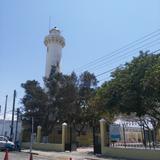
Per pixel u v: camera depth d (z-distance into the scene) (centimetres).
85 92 4381
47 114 4350
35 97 4428
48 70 5825
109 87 2508
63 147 3462
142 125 2812
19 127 5378
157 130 3156
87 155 2783
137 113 2409
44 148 3841
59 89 4350
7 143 3359
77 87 4462
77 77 4534
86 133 4722
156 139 3012
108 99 2497
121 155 2556
